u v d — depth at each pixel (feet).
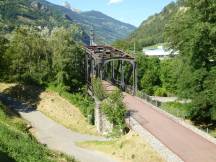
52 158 105.70
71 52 242.78
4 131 113.50
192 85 159.63
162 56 404.16
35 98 228.63
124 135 144.46
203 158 102.37
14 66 241.96
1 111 177.17
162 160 111.45
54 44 246.88
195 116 169.48
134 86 209.87
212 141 117.08
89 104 205.87
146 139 125.29
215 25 148.97
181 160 97.91
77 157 138.31
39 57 250.57
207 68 158.40
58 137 172.04
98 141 158.71
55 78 246.47
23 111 211.00
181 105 201.05
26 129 174.50
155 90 261.03
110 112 151.94
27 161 94.07
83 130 183.52
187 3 160.35
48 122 195.11
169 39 170.50
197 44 151.43
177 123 141.28
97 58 214.28
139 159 120.57
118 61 253.24
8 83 250.78
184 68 163.22
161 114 156.46
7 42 253.44
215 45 152.87
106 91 190.19
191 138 121.49
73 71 244.63
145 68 262.26
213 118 154.61
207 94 153.89
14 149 98.99
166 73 261.65
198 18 154.40
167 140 119.14
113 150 138.00
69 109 210.79
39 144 121.19
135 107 171.63
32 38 250.37
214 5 149.69
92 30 359.25
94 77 218.18
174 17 169.89
